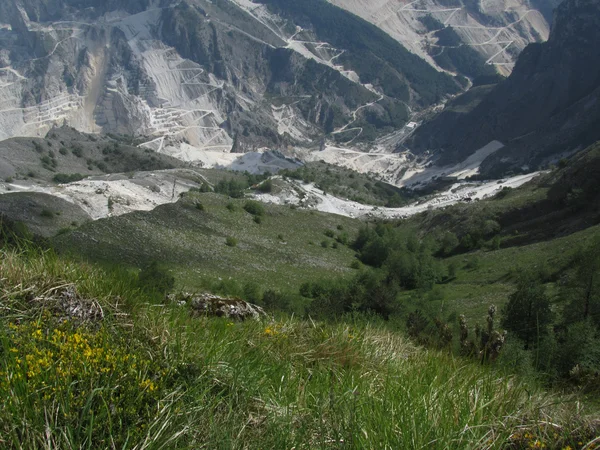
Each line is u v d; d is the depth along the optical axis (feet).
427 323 51.08
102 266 23.81
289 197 544.21
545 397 20.47
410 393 18.26
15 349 14.98
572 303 82.17
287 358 22.09
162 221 314.76
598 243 84.43
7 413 13.24
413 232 412.57
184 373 17.37
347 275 309.22
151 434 14.26
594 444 16.21
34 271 20.43
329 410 16.84
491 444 15.34
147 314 20.61
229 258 295.48
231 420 15.80
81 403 13.96
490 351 25.84
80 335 16.52
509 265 252.83
